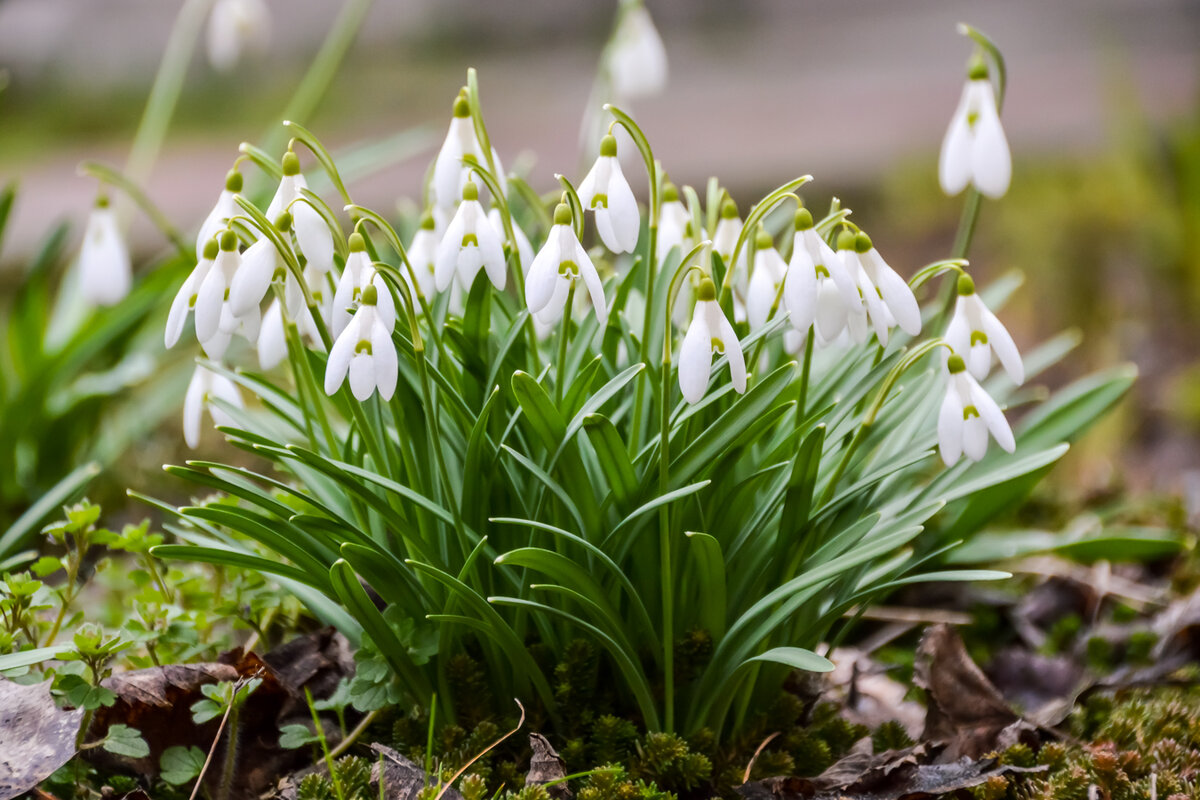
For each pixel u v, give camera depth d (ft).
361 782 2.83
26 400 3.52
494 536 2.90
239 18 4.70
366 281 2.75
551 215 3.42
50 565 2.88
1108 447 4.78
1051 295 6.36
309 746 2.92
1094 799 2.86
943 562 3.11
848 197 8.38
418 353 2.78
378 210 7.95
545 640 2.90
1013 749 2.91
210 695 2.82
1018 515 3.79
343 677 2.98
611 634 2.85
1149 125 6.90
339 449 3.01
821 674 3.04
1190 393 5.28
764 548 2.91
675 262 2.96
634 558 2.88
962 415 2.80
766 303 2.83
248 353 4.29
